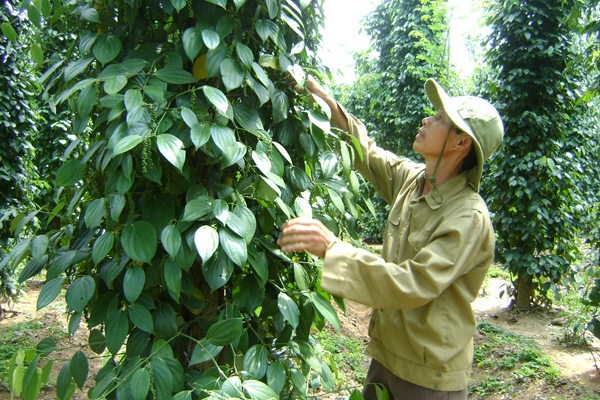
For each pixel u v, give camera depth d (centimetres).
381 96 816
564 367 294
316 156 127
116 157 95
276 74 122
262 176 99
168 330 99
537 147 416
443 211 123
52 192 555
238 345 106
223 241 91
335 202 117
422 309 121
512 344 329
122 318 95
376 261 104
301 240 105
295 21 115
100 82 101
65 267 102
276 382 100
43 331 347
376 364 141
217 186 102
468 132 118
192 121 93
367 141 160
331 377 127
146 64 102
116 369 100
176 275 91
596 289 286
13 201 390
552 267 410
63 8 111
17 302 422
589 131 562
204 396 91
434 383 120
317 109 121
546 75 404
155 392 90
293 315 104
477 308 453
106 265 101
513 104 421
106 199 95
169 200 100
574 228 425
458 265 110
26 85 400
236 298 105
